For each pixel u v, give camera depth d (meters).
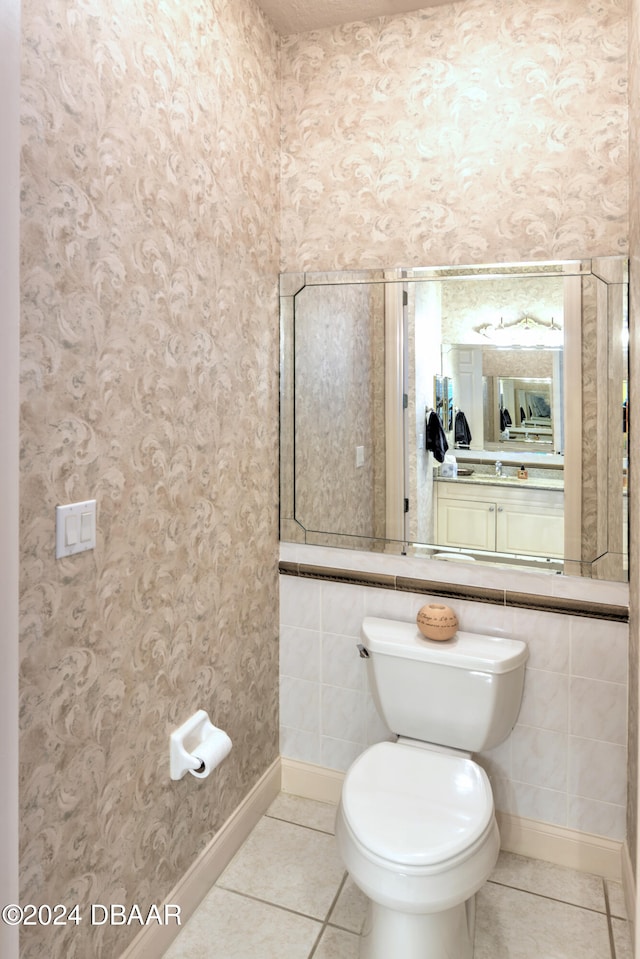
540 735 1.91
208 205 1.67
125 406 1.37
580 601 1.83
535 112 1.82
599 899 1.78
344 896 1.79
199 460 1.68
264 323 2.04
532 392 1.87
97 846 1.34
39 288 1.12
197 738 1.67
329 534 2.14
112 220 1.30
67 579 1.22
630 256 1.70
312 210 2.09
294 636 2.20
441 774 1.62
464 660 1.76
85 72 1.21
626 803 1.83
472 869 1.36
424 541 2.03
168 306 1.51
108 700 1.36
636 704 1.60
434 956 1.42
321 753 2.20
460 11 1.89
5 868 0.95
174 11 1.49
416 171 1.96
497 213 1.88
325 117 2.06
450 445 1.98
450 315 1.95
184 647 1.64
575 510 1.83
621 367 1.76
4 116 0.90
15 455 0.95
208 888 1.80
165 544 1.54
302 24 2.03
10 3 0.91
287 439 2.16
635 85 1.56
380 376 2.05
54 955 1.23
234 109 1.79
